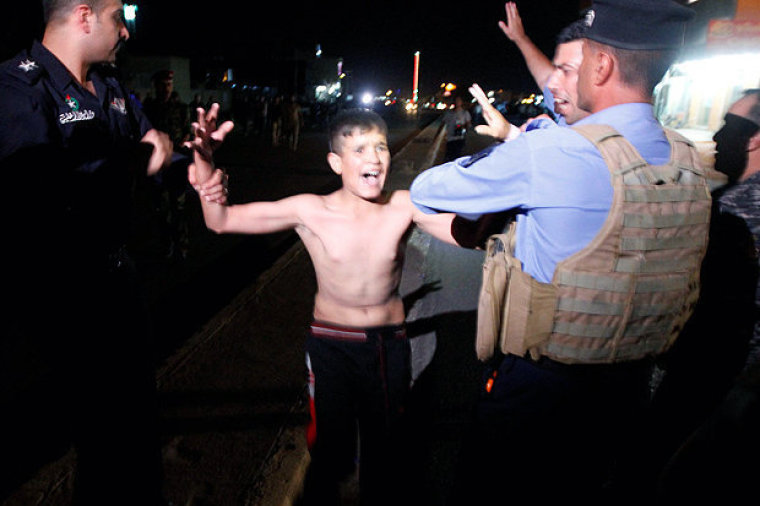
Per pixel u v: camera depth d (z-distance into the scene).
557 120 1.90
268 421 2.63
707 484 0.99
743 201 1.75
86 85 1.74
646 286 1.37
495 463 1.61
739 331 1.77
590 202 1.33
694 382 1.89
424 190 1.57
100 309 1.74
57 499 2.12
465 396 3.17
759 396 0.96
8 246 1.57
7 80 1.52
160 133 1.94
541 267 1.42
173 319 4.04
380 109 47.88
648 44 1.34
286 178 10.55
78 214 1.67
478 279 5.07
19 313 1.67
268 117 19.41
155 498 1.96
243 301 4.03
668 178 1.36
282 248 5.84
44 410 2.79
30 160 1.55
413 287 4.82
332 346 2.08
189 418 2.63
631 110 1.40
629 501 2.07
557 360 1.45
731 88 10.92
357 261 2.02
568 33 1.50
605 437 1.59
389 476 2.40
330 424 2.08
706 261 1.83
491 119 1.87
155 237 6.05
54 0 1.59
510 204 1.41
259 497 2.17
